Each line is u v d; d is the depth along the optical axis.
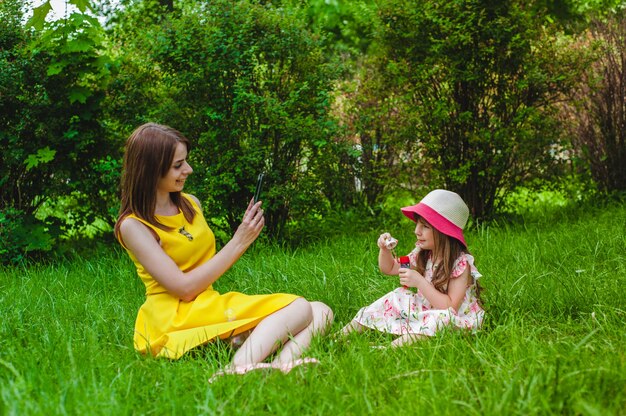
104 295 4.86
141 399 2.87
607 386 2.73
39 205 6.93
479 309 3.80
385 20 7.22
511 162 7.41
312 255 5.83
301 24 6.75
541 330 3.72
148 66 6.66
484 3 7.02
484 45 6.97
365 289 4.66
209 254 3.59
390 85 7.27
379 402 2.75
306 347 3.34
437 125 7.09
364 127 7.44
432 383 2.70
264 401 2.77
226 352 3.41
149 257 3.35
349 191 7.87
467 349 3.31
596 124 8.38
